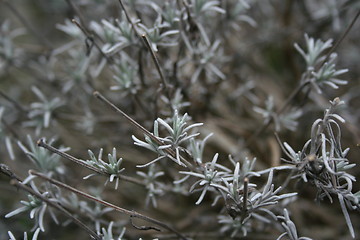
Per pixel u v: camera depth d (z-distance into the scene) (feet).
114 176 1.21
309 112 1.70
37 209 1.23
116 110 1.16
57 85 1.74
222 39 1.59
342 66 1.78
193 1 1.37
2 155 1.65
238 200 1.17
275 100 1.80
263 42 1.80
